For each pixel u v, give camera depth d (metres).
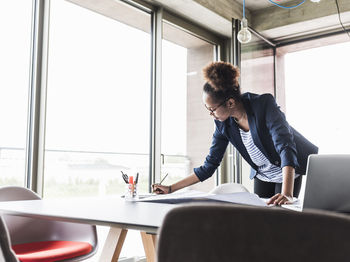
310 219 0.40
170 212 0.45
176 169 4.43
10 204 1.26
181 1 3.50
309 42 4.53
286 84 4.95
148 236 1.49
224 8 3.95
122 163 4.42
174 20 3.81
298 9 4.12
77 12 4.05
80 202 1.34
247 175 4.00
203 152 4.63
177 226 0.45
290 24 4.16
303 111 5.50
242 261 0.43
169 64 4.25
